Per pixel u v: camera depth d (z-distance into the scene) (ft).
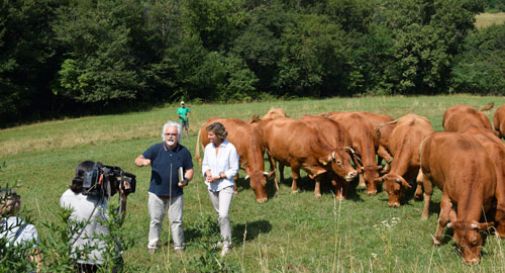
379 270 21.80
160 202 23.73
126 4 154.10
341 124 38.68
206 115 109.40
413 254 23.91
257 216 31.55
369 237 26.58
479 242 21.72
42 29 142.31
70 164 56.75
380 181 36.42
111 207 12.01
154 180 23.53
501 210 24.54
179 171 23.36
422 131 33.14
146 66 165.99
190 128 82.28
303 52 182.19
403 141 33.09
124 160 57.41
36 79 145.48
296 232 28.02
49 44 140.67
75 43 143.54
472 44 196.54
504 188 25.14
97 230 16.15
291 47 184.44
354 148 38.37
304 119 38.58
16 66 127.13
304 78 190.80
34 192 42.52
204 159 24.26
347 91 198.29
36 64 139.85
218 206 24.64
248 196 36.32
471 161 23.81
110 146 71.46
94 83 144.25
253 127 35.55
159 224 24.27
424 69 189.57
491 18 273.33
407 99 142.20
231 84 178.50
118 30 150.30
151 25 168.14
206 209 33.83
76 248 11.18
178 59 170.91
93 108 149.18
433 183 28.76
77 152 68.18
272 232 28.17
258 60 186.09
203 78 171.12
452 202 24.89
